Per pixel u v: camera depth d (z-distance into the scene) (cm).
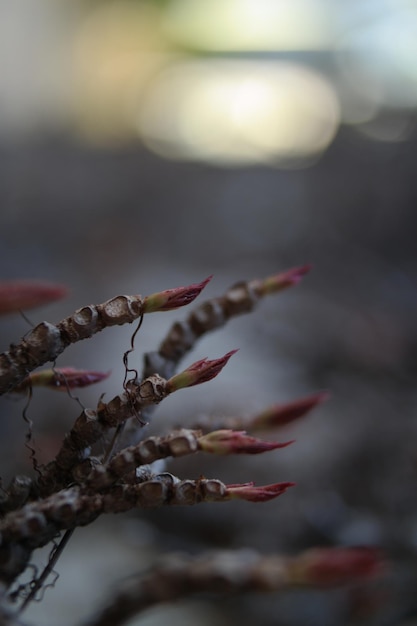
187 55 547
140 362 160
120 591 31
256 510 98
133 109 513
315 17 533
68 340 26
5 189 333
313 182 332
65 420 128
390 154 315
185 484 25
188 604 80
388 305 205
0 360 26
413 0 452
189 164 431
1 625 25
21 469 108
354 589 64
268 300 205
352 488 99
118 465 25
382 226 274
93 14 497
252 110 502
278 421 34
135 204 345
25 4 461
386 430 115
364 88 438
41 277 232
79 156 431
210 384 140
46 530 25
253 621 77
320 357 160
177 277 261
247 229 305
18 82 469
